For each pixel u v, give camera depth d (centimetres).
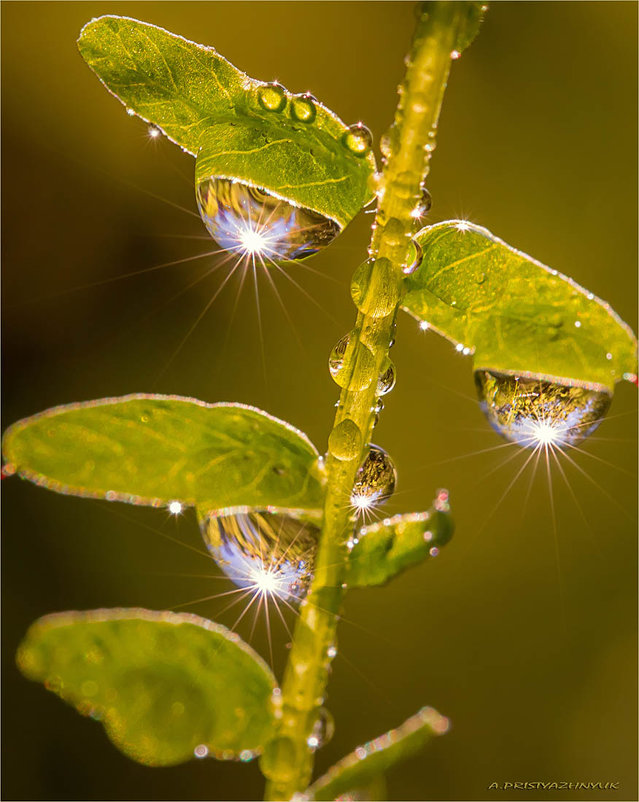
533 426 11
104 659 11
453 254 11
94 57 11
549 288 11
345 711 16
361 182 11
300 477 11
